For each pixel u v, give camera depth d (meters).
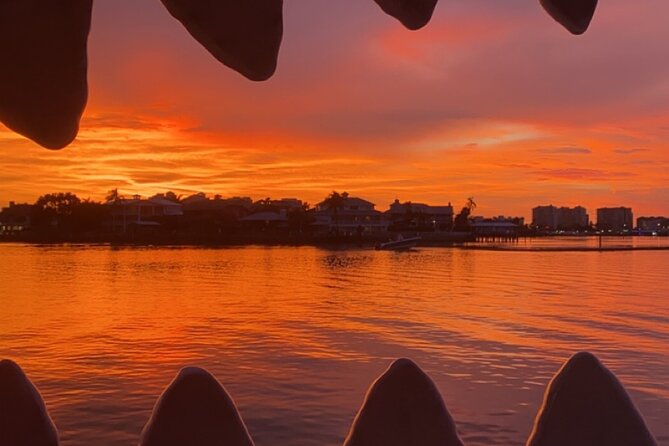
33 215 120.56
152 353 19.34
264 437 11.02
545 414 0.94
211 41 0.72
